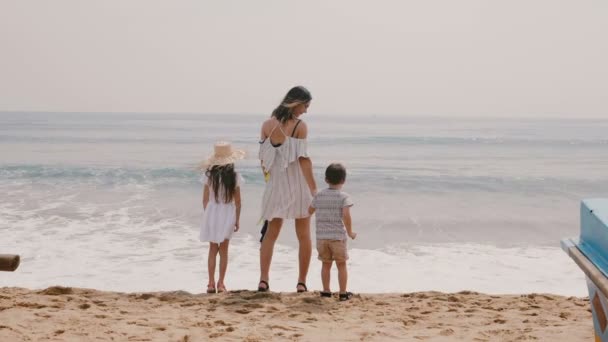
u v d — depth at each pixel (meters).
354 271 9.44
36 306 4.96
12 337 3.86
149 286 8.38
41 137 57.12
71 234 11.95
